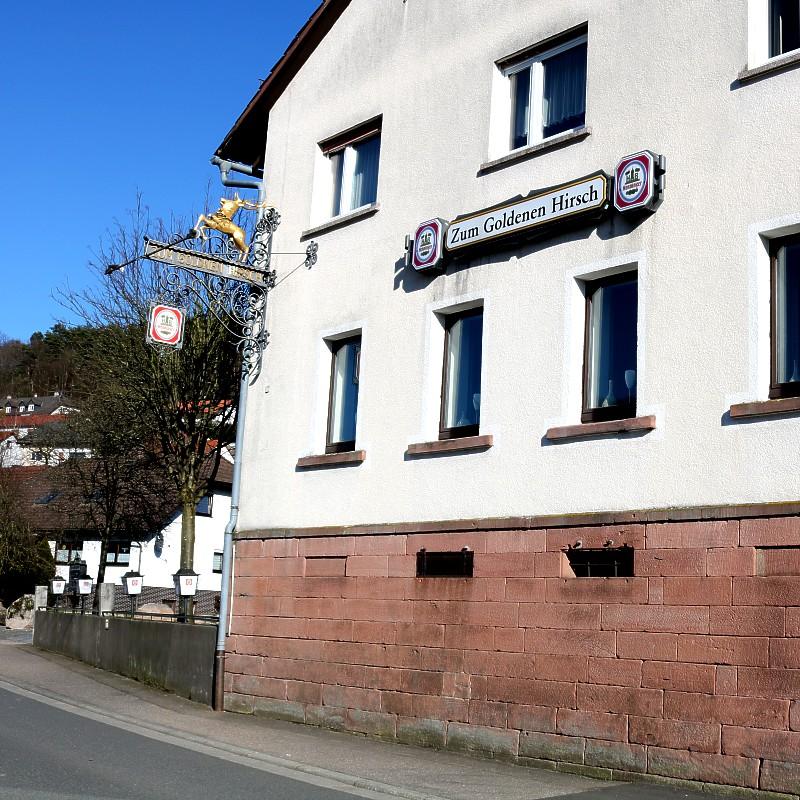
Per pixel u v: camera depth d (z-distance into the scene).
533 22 13.34
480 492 12.68
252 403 16.56
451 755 12.14
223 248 16.98
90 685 18.14
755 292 10.42
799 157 10.31
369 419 14.45
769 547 9.85
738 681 9.86
